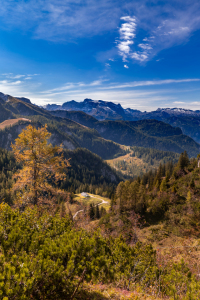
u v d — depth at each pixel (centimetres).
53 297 495
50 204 1488
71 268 513
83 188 12419
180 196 4156
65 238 677
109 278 724
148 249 1168
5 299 349
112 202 5778
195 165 6038
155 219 3644
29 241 637
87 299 555
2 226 687
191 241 2477
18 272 466
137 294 647
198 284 696
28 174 1545
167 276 826
